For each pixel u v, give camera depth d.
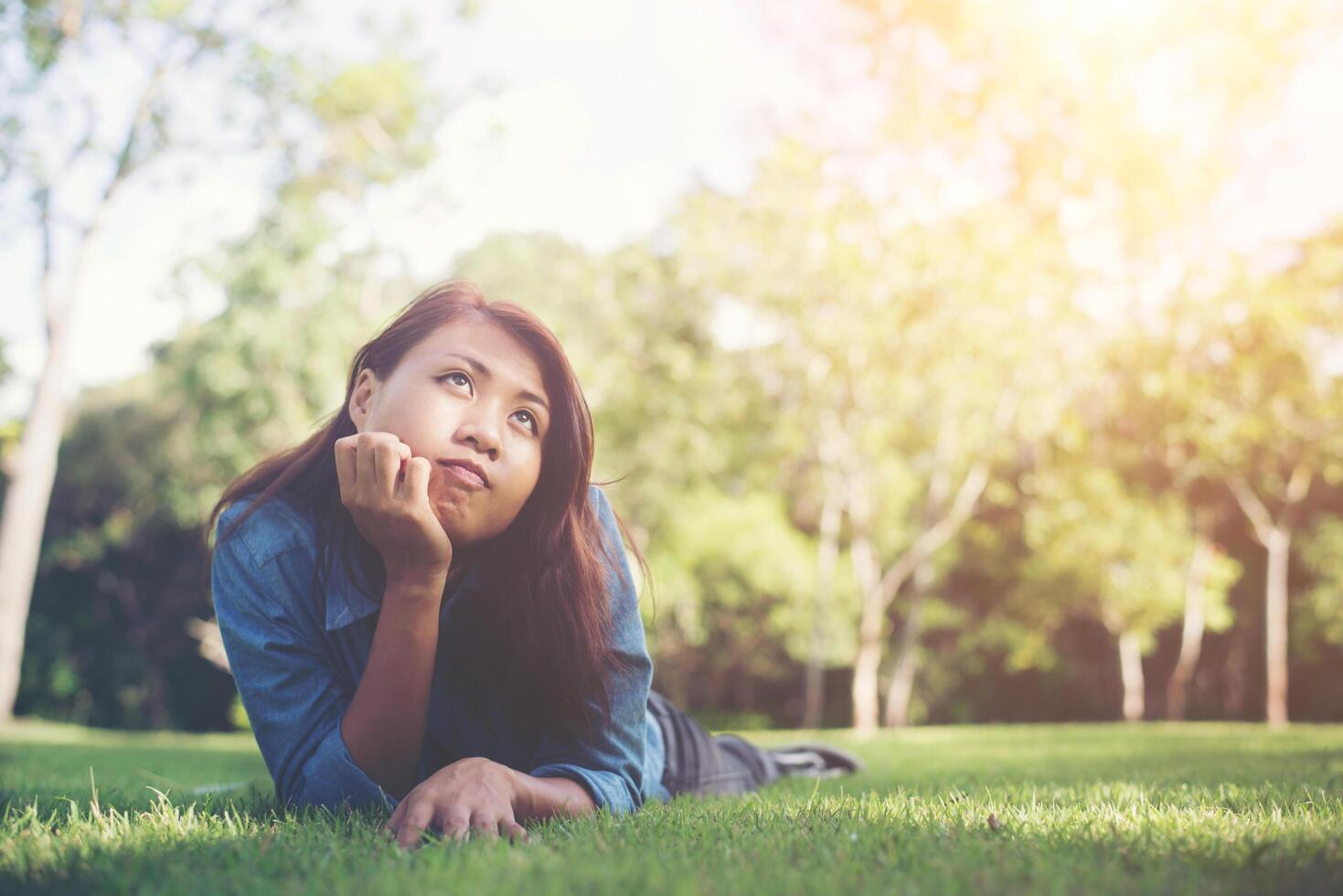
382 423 2.14
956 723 29.80
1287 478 23.22
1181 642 28.48
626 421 23.05
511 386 2.16
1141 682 29.09
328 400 20.72
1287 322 19.33
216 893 1.47
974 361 19.62
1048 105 19.56
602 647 2.41
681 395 22.52
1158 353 20.34
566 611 2.34
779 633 27.55
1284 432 20.50
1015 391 20.34
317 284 21.06
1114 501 22.34
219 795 3.02
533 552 2.31
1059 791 3.19
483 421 2.12
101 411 31.11
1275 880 1.57
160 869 1.62
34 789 3.21
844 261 18.97
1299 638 25.39
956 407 20.03
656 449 23.06
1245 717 28.00
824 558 23.06
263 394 20.62
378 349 2.28
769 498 26.95
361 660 2.38
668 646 28.58
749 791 3.71
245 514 2.40
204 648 23.25
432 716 2.47
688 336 23.66
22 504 17.45
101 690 31.77
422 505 2.04
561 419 2.27
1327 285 20.05
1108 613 22.98
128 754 7.82
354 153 19.89
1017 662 24.73
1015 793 3.03
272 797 2.83
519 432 2.17
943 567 26.48
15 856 1.72
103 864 1.65
